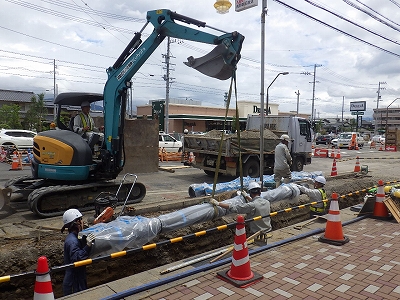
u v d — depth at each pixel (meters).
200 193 8.96
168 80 31.28
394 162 21.22
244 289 4.04
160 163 19.09
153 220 5.47
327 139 48.66
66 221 4.19
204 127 47.66
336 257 5.09
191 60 5.83
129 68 7.70
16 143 21.80
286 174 9.26
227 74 5.64
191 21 6.97
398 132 33.16
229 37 5.73
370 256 5.14
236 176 12.80
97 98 8.48
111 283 4.18
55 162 7.48
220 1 5.19
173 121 45.06
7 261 4.85
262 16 7.55
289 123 14.66
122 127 8.16
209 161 12.97
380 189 7.41
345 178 13.47
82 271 4.01
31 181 8.77
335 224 5.77
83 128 8.20
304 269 4.64
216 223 7.05
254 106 54.25
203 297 3.84
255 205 5.79
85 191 7.84
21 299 4.89
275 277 4.38
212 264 4.64
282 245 5.62
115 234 4.89
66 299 3.74
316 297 3.86
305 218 8.84
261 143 7.93
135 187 8.63
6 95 48.59
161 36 7.32
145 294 3.89
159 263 6.07
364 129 104.12
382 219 7.32
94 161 8.11
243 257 4.23
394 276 4.44
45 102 45.62
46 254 5.16
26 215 7.34
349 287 4.11
